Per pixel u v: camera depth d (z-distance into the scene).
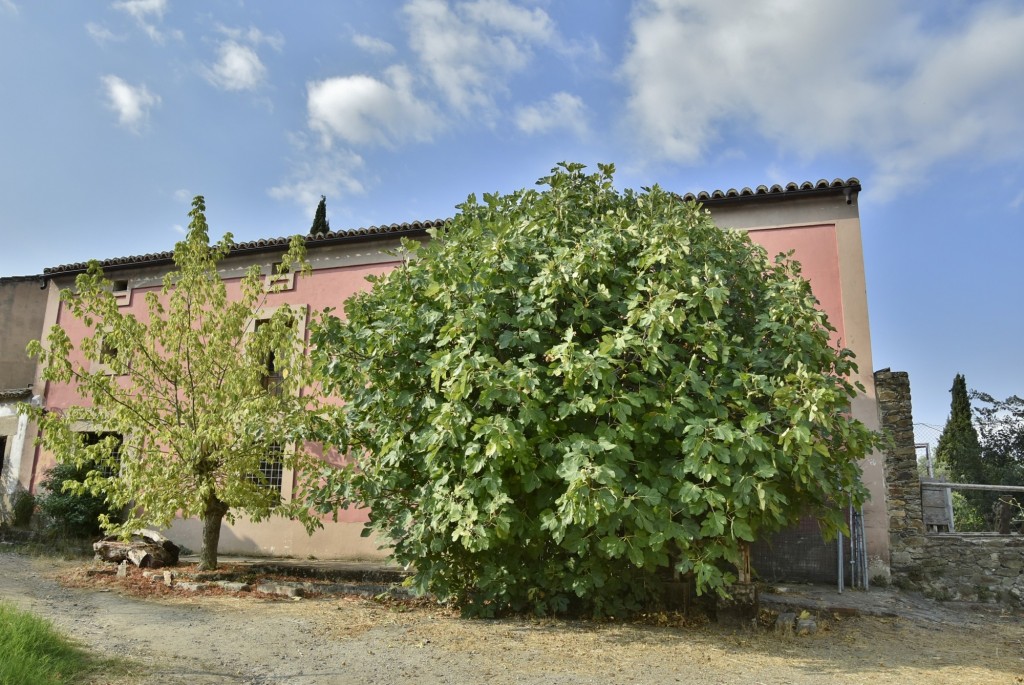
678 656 6.65
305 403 11.41
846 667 6.45
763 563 10.96
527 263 7.97
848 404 7.76
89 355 11.12
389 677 5.92
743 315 8.45
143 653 6.33
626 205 9.03
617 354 7.18
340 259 14.93
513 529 7.55
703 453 6.75
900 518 11.05
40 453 16.28
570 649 6.86
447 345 7.96
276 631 7.58
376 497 8.55
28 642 5.47
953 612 9.59
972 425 23.52
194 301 11.85
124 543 11.77
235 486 10.73
